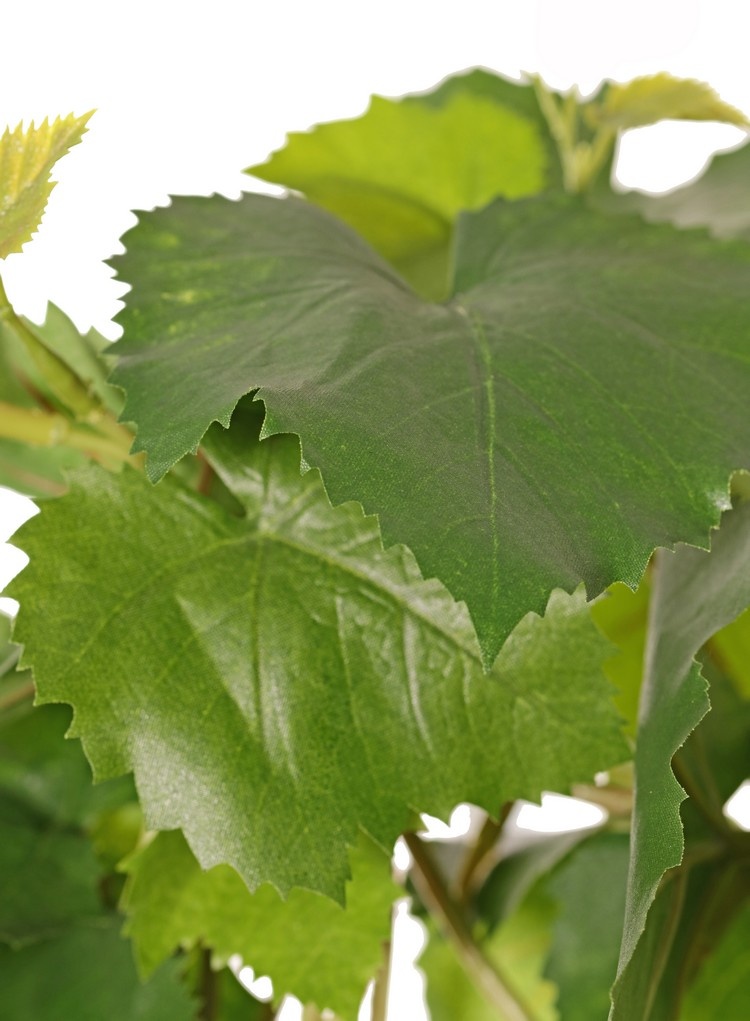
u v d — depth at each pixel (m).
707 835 0.51
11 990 0.54
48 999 0.54
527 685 0.46
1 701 0.52
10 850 0.56
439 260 0.68
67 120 0.46
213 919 0.48
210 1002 0.56
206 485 0.49
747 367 0.46
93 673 0.44
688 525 0.42
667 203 0.65
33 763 0.57
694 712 0.42
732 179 0.63
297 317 0.45
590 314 0.46
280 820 0.44
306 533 0.46
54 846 0.57
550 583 0.39
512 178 0.67
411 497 0.40
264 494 0.46
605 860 0.60
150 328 0.45
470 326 0.45
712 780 0.52
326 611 0.45
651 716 0.43
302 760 0.45
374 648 0.45
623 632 0.54
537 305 0.47
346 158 0.66
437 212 0.67
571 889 0.60
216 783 0.44
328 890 0.44
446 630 0.45
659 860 0.41
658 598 0.47
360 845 0.48
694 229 0.52
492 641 0.39
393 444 0.40
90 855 0.57
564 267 0.50
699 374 0.45
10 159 0.45
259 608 0.45
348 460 0.40
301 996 0.48
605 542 0.41
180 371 0.44
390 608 0.45
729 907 0.52
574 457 0.42
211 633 0.45
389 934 0.48
